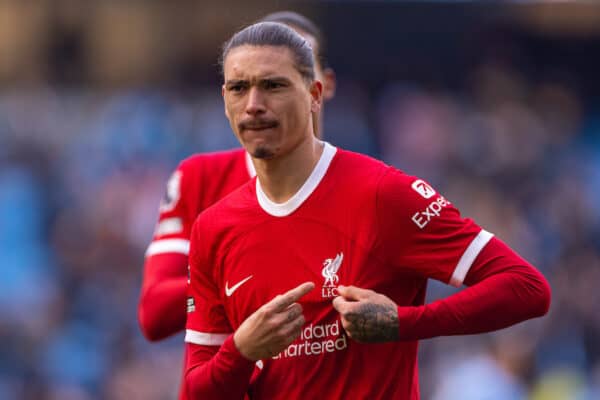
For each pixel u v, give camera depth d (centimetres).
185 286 1555
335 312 1144
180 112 4966
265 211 1173
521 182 5038
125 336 4281
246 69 1111
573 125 5219
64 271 4609
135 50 5072
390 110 5078
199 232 1207
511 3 5044
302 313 1148
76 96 5034
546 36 5159
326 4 4959
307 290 1088
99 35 5081
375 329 1083
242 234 1175
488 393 3669
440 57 5094
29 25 5062
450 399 3669
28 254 4725
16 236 4744
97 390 4088
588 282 4553
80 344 4256
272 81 1109
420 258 1138
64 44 5078
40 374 4138
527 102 5203
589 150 5194
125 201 4750
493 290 1104
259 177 1174
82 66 5075
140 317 1614
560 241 4850
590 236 4931
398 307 1092
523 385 3788
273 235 1165
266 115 1111
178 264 1606
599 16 5088
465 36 5091
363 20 4981
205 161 1617
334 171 1173
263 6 4991
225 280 1186
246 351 1105
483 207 4909
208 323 1209
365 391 1138
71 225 4731
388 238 1141
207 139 4944
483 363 3722
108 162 4884
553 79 5228
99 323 4378
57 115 4988
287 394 1159
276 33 1123
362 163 1179
